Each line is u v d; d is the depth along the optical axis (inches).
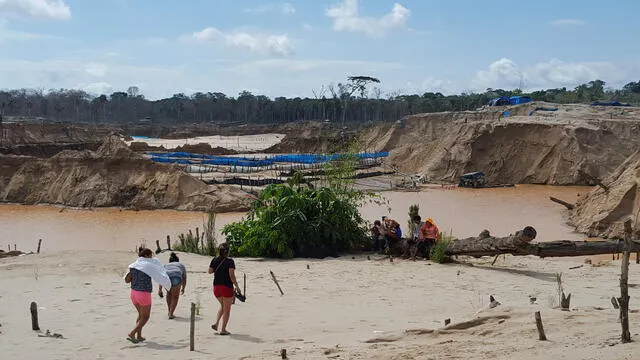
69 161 2369.6
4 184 2383.1
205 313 538.3
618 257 1042.7
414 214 912.3
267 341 444.1
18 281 677.9
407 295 618.2
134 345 431.8
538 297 594.6
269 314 533.6
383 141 4532.5
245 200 2091.5
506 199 2253.9
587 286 657.0
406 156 3491.6
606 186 1513.3
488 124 3125.0
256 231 916.0
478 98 7126.0
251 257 910.4
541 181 2938.0
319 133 5457.7
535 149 3011.8
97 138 4958.2
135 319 511.2
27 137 4232.3
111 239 1502.2
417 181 2883.9
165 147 5211.6
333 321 507.8
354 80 5979.3
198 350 420.8
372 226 1075.3
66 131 4771.2
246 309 553.6
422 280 704.4
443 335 412.8
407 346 383.9
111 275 722.2
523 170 2979.8
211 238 964.0
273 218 922.1
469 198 2287.2
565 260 905.5
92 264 788.0
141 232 1610.5
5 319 508.4
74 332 469.7
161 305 567.5
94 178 2271.2
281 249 888.3
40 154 3828.7
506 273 753.0
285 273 749.3
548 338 361.4
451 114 4517.7
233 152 4660.4
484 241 804.0
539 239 1378.0
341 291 637.9
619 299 340.2
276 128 7175.2
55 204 2260.1
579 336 358.9
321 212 939.3
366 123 5812.0
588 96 6289.4
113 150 2368.4
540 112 3954.2
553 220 1686.8
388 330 467.2
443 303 577.9
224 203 2071.9
